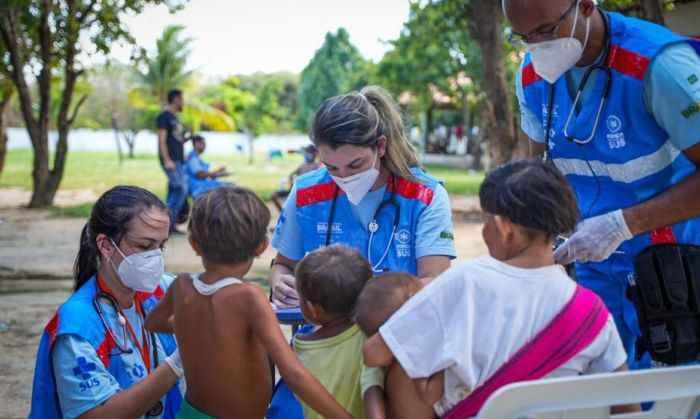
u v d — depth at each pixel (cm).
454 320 181
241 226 210
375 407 194
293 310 248
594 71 254
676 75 232
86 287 255
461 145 3909
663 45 237
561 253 247
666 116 237
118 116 4638
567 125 265
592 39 247
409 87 2772
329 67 5234
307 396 201
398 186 270
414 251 269
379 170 269
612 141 253
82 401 229
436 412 192
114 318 255
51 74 1444
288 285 264
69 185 1891
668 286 237
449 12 1353
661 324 240
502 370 179
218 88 5156
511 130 1248
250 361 219
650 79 238
